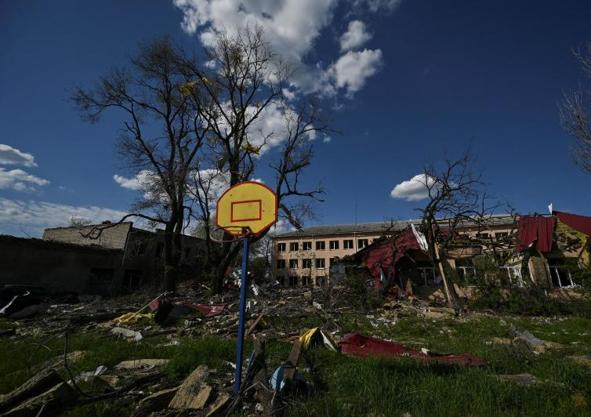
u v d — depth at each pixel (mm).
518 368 5938
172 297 20234
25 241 24484
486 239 22172
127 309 13953
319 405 4066
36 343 7859
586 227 21000
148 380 5008
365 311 15641
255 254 48188
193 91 22500
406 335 10453
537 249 20938
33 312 14164
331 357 6176
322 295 17500
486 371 5465
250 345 7316
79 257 27766
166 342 8641
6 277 23391
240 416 3893
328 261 53625
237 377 4449
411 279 23109
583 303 15758
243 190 5500
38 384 4074
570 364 5738
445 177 19391
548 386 4672
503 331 10570
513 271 21016
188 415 3961
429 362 5930
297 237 56438
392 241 22953
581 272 18016
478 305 17219
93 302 19875
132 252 32406
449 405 4078
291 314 12258
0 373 5691
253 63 23703
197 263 36062
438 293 21844
